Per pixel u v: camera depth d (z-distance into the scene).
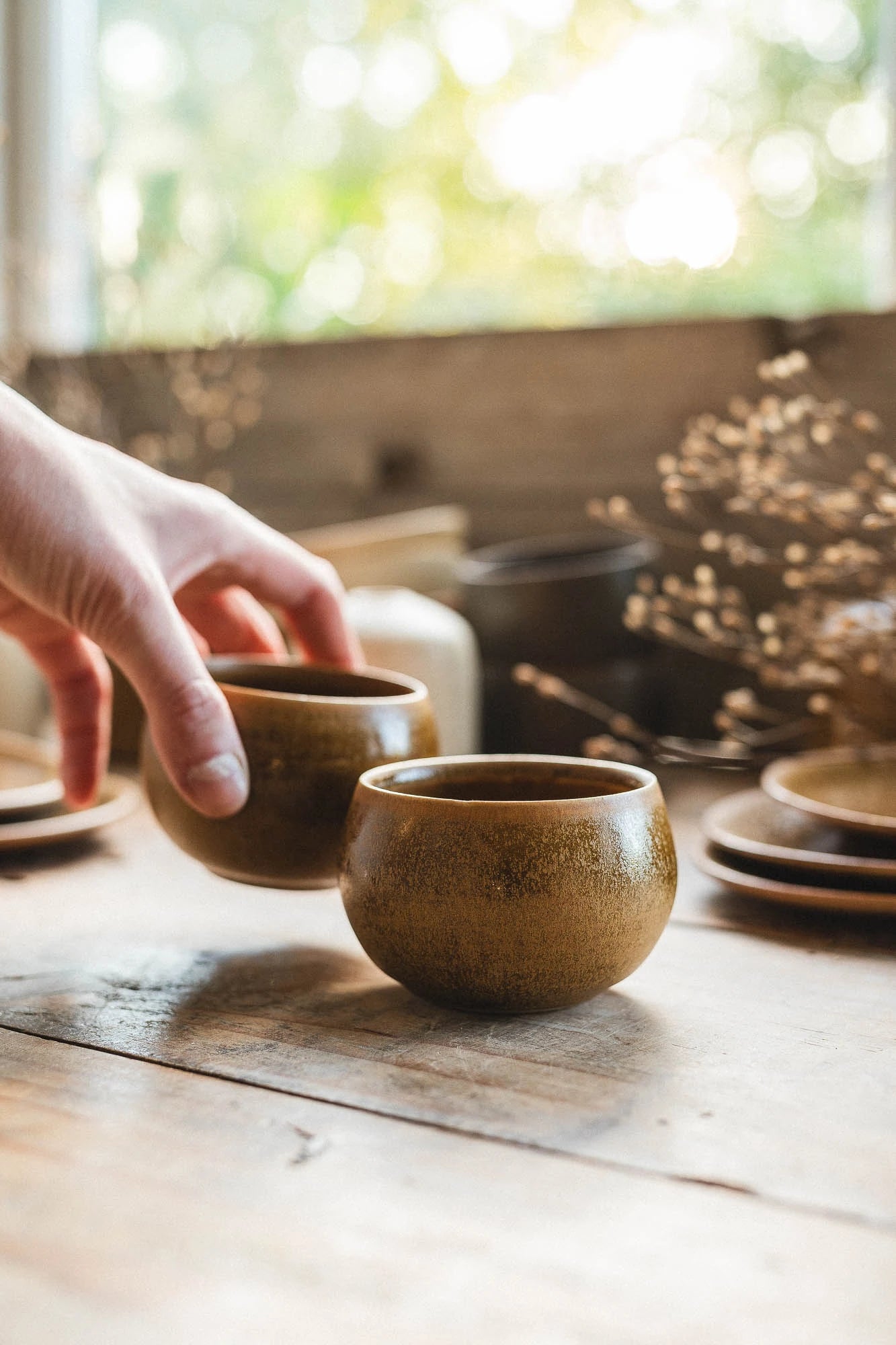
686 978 0.60
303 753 0.60
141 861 0.74
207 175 1.50
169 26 1.50
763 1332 0.43
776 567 0.98
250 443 1.20
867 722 0.78
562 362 1.07
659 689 0.95
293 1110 0.50
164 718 0.58
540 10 1.33
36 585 0.59
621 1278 0.44
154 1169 0.48
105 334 1.46
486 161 1.39
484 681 0.92
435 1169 0.48
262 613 0.75
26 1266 0.44
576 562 1.01
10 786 0.82
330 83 1.48
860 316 0.96
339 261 1.49
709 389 1.02
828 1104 0.51
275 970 0.60
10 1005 0.57
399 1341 0.42
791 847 0.72
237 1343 0.42
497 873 0.53
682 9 1.25
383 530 1.00
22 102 1.45
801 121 1.18
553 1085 0.52
